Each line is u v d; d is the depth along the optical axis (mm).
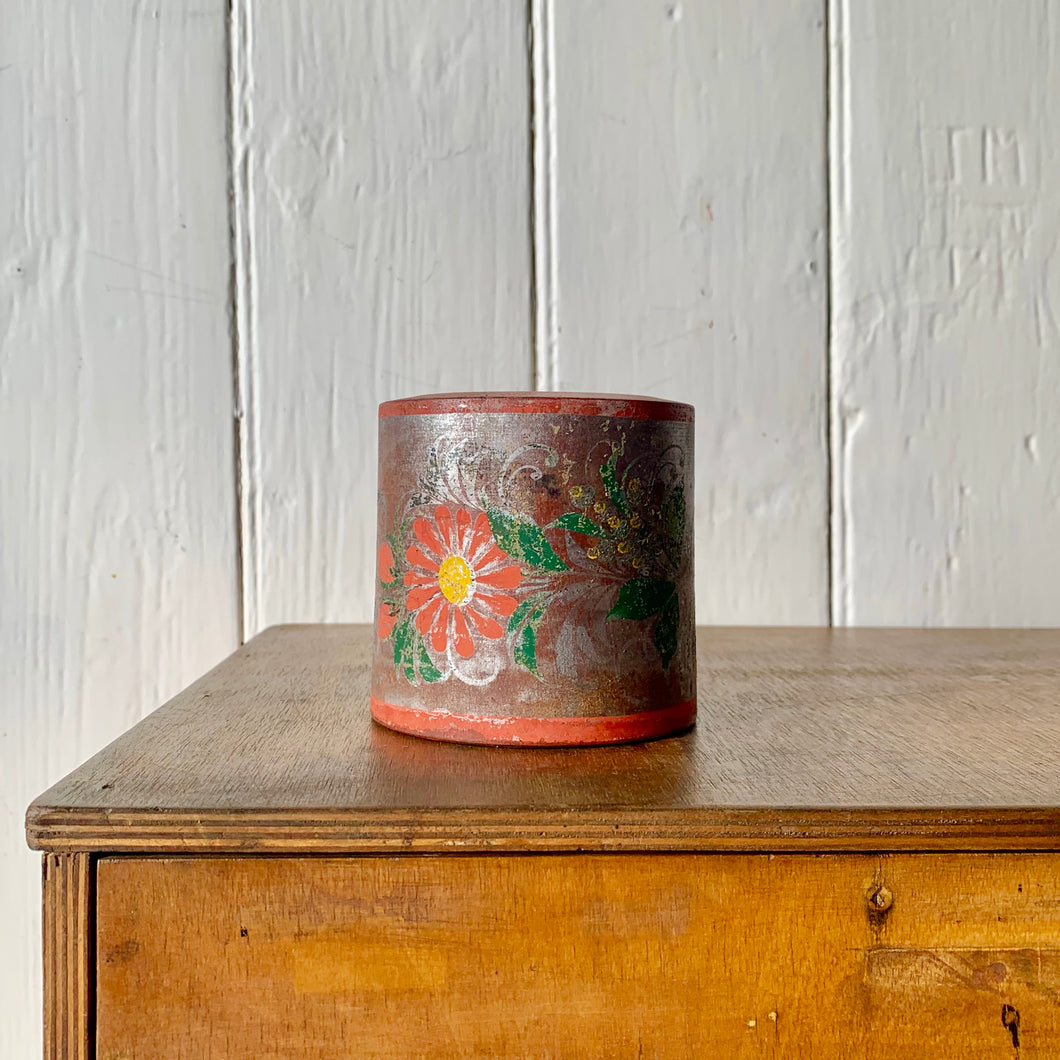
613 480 480
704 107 801
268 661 658
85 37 770
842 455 820
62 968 380
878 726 512
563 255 798
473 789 410
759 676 627
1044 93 817
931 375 822
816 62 806
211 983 382
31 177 770
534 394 485
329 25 781
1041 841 383
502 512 475
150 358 780
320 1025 383
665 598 496
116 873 379
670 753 466
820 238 812
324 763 447
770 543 820
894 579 827
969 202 817
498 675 476
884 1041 387
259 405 788
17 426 774
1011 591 833
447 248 792
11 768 784
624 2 794
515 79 791
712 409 812
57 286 773
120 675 788
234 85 778
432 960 384
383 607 515
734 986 386
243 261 783
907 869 386
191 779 420
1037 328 824
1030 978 386
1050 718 528
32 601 781
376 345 792
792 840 383
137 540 785
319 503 793
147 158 775
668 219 803
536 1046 385
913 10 809
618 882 385
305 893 382
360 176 787
